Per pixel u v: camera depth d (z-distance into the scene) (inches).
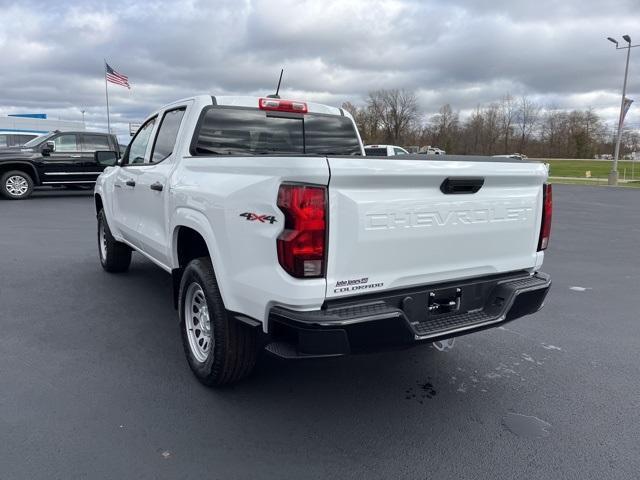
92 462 107.0
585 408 136.6
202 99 165.6
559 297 245.3
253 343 131.8
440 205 119.5
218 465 107.7
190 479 103.0
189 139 161.2
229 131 169.3
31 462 106.2
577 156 3592.5
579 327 201.6
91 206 559.5
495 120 3560.5
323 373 153.6
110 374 147.6
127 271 266.5
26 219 456.4
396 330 110.4
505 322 131.3
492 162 126.8
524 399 141.0
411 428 124.5
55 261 290.4
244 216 114.4
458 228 123.9
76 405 129.6
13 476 101.7
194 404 132.0
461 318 126.6
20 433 116.3
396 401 137.9
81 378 144.6
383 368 158.7
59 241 353.4
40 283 242.1
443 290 124.3
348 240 107.4
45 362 154.5
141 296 223.1
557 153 3649.1
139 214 193.0
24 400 131.3
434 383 149.5
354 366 159.5
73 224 432.1
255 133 175.2
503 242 134.6
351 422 126.4
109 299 218.2
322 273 105.4
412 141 3722.9
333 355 105.1
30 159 599.2
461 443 118.6
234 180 120.3
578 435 123.1
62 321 190.5
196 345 144.9
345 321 103.7
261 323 115.0
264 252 109.7
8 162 591.2
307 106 188.2
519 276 140.7
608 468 110.4
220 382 135.7
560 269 309.6
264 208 109.0
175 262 156.4
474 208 126.0
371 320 106.0
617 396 143.8
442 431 123.6
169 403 132.0
